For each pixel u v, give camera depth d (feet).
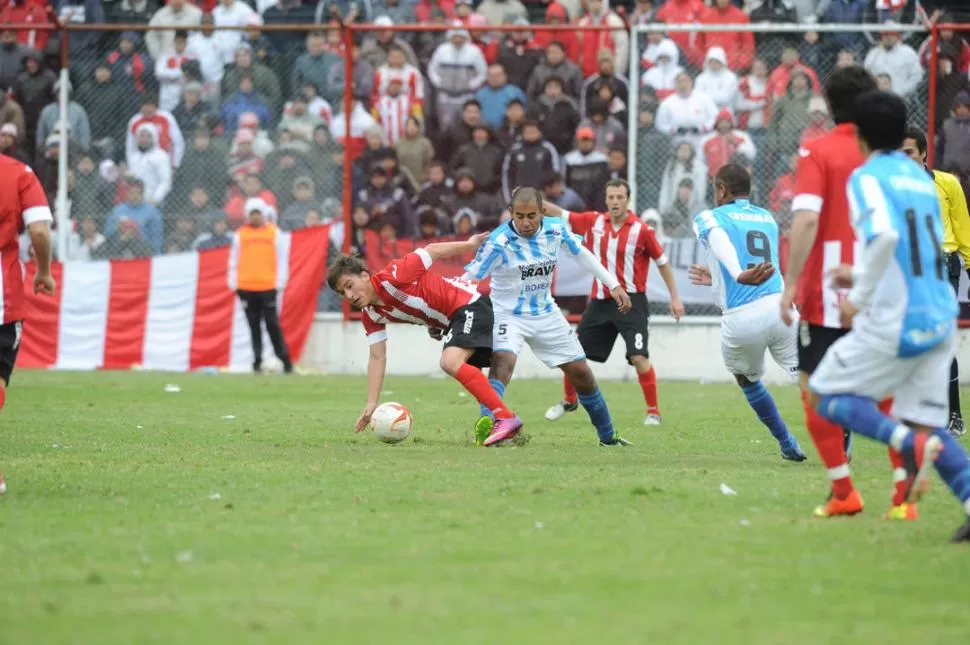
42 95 210.38
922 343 65.72
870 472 96.43
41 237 89.97
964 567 61.16
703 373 199.31
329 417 139.23
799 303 80.89
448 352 112.57
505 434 112.47
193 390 173.47
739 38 194.39
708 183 195.62
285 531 69.87
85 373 201.87
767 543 66.69
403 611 52.95
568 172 199.82
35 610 53.26
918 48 189.47
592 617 52.13
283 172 208.23
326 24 212.84
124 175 210.18
